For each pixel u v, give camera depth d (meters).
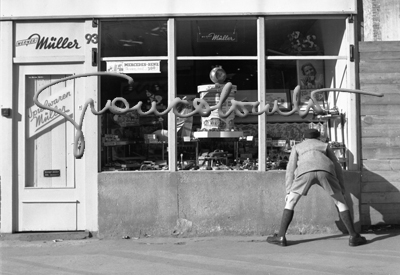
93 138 7.52
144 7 7.52
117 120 7.66
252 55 7.70
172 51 7.61
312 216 7.52
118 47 7.66
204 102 7.02
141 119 7.67
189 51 7.70
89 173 7.52
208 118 7.71
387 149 7.66
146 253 6.66
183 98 7.67
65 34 7.58
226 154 7.73
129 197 7.47
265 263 6.11
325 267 5.89
